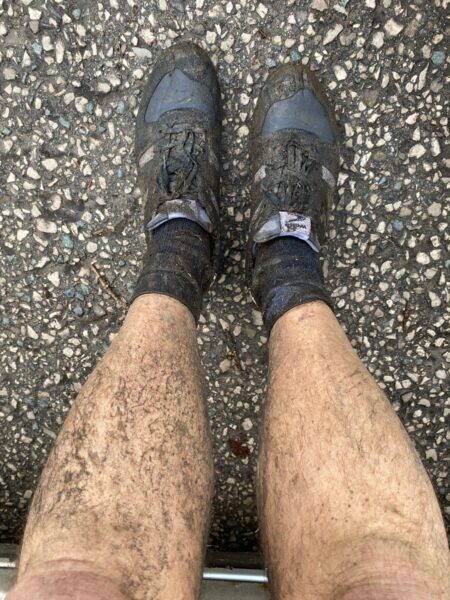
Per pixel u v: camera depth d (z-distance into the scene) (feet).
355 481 2.80
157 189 4.30
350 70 4.46
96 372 3.29
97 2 4.41
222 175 4.67
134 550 2.55
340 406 3.07
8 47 4.50
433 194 4.54
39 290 4.81
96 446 2.88
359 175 4.57
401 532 2.64
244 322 4.75
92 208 4.67
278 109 4.47
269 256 3.98
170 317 3.51
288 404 3.24
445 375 4.78
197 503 2.96
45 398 5.00
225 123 4.63
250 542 5.05
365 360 4.80
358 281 4.67
